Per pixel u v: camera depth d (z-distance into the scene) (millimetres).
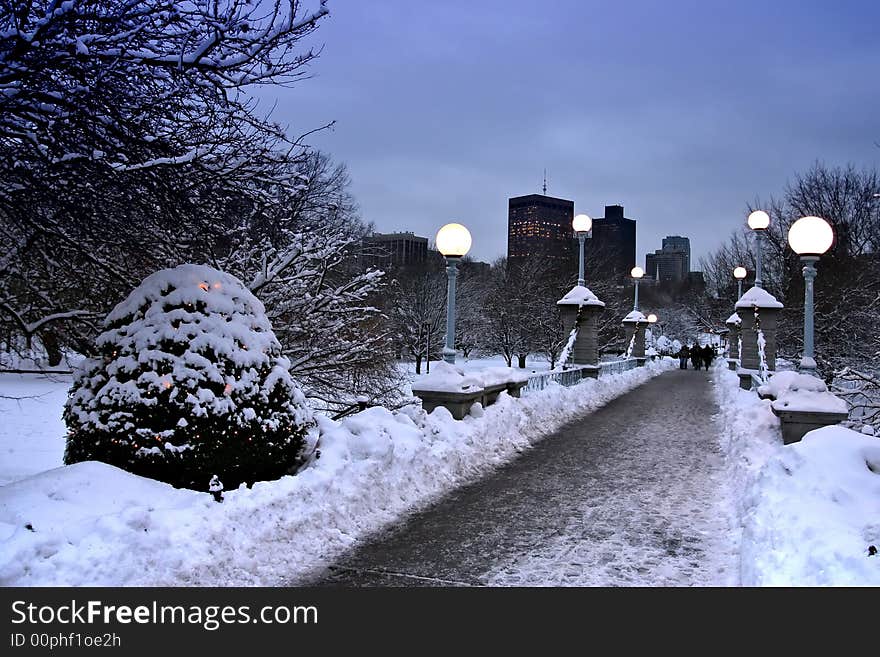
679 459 11023
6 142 6230
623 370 28953
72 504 5082
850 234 29828
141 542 4715
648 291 81812
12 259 7359
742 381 19141
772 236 33531
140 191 6949
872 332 22359
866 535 4996
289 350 11359
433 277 46500
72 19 5609
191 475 6070
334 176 21625
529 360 46500
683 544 6570
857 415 17641
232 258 10320
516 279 41688
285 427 6781
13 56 5406
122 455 6012
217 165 7469
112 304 8344
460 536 6707
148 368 6184
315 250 11188
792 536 5418
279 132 7766
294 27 6199
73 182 6352
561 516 7512
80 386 6488
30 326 7410
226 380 6324
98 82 5695
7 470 10078
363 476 7301
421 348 37875
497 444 11109
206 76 6254
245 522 5621
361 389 12969
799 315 27547
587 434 13672
